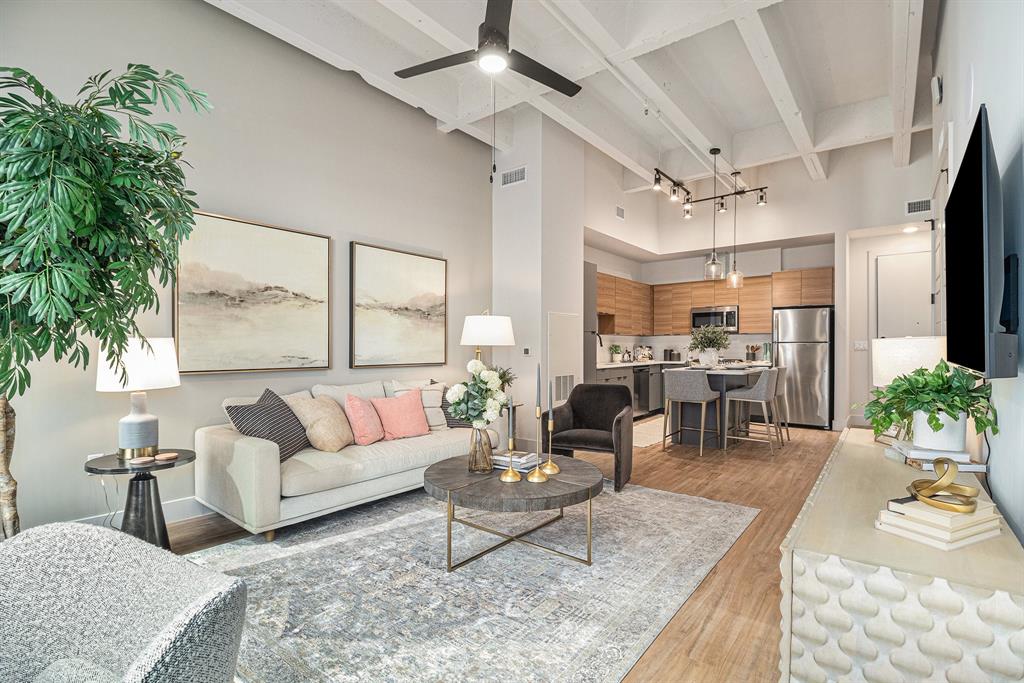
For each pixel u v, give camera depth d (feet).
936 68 11.97
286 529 9.67
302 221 12.23
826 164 20.56
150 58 9.76
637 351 27.45
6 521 6.64
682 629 6.34
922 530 3.87
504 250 17.39
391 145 14.43
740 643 6.04
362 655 5.75
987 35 5.36
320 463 9.66
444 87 14.28
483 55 8.25
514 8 11.35
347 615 6.60
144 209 5.35
